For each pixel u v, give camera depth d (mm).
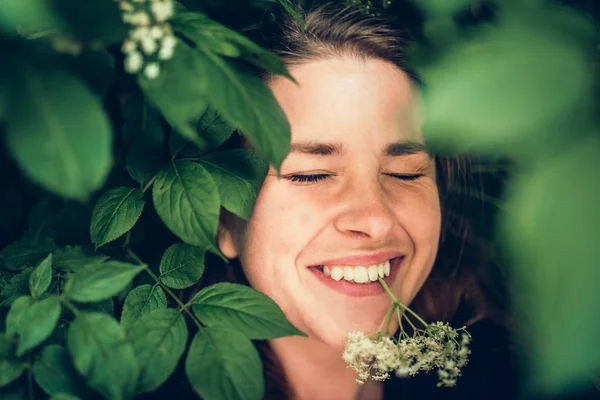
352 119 398
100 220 333
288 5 386
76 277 289
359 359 401
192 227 304
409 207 431
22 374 317
